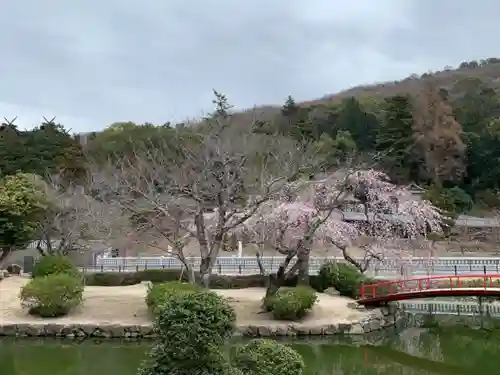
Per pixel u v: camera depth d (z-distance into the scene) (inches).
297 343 687.1
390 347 692.7
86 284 1003.9
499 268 960.3
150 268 1085.8
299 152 974.4
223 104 876.6
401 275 941.2
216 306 236.2
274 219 855.7
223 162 748.6
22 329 676.1
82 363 563.5
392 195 1052.5
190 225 942.4
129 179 1115.9
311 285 944.9
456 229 1544.0
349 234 965.2
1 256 930.1
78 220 1048.8
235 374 236.7
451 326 815.7
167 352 227.1
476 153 1962.4
